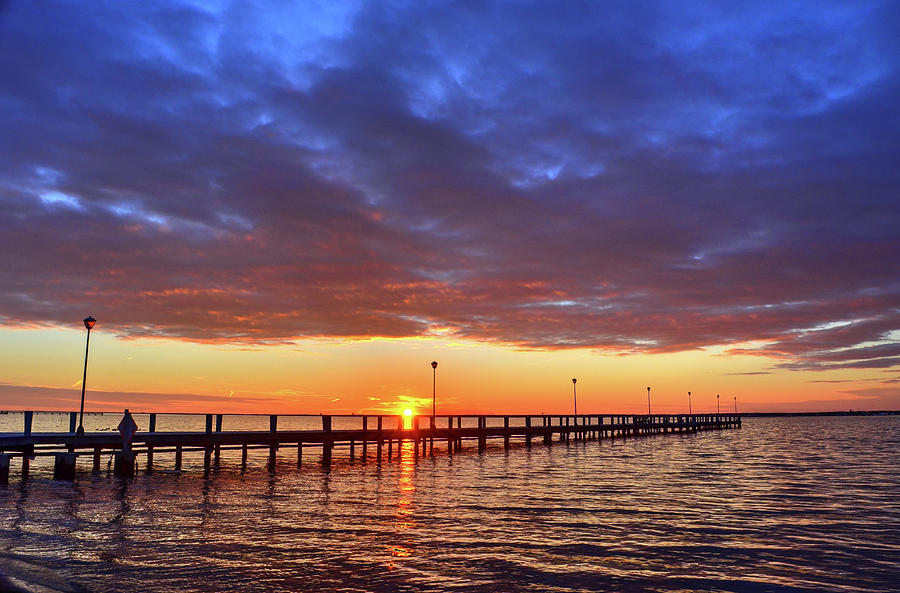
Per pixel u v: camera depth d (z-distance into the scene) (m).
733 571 11.28
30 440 23.52
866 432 110.12
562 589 10.07
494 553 12.36
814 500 20.28
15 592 8.93
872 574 11.16
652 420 96.81
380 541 13.31
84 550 12.00
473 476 28.02
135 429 26.27
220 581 10.16
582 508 18.19
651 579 10.70
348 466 33.50
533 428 54.41
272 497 19.97
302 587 9.93
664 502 19.59
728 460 39.66
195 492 20.92
